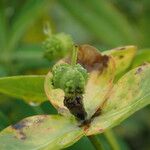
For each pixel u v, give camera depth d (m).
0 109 0.37
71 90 0.26
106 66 0.28
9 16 0.45
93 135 0.27
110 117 0.26
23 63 0.41
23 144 0.25
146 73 0.27
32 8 0.44
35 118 0.26
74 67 0.26
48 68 0.39
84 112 0.26
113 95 0.27
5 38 0.43
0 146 0.25
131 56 0.30
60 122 0.26
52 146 0.25
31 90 0.28
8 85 0.28
